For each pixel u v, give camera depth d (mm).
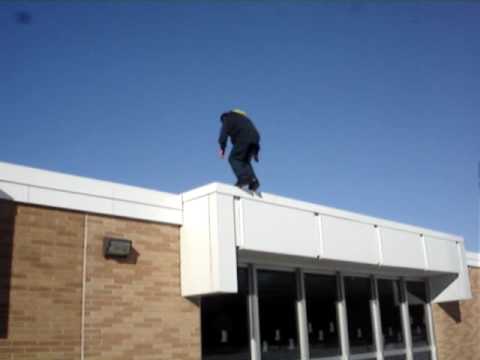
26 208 7664
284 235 9945
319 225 10727
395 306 14219
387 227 12500
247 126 9836
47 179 7949
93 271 8156
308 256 10320
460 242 15039
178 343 8875
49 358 7434
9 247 7375
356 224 11633
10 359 7086
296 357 10938
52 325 7555
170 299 8953
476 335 17172
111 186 8656
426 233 13758
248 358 9969
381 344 13156
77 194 8227
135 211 8844
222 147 9820
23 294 7371
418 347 14570
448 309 16109
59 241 7895
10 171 7598
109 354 8039
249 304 10289
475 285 17641
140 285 8641
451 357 15641
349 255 11227
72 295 7848
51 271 7711
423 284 15438
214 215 8898
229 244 8906
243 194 9430
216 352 9469
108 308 8180
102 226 8422
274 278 11016
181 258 9266
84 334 7848
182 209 9469
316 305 11750
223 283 8656
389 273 13891
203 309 9453
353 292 12844
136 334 8398
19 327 7242
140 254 8758
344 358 11977
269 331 10562
